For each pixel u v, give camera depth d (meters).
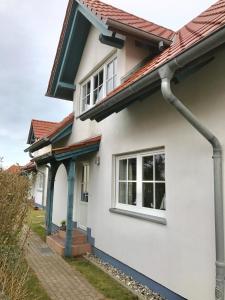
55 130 10.22
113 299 4.99
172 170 4.94
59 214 11.05
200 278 4.21
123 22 6.18
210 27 3.98
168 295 4.84
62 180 11.02
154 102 5.57
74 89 10.52
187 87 4.72
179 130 4.85
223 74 4.06
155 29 6.89
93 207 8.01
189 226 4.49
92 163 8.30
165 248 4.97
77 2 8.17
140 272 5.62
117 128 6.97
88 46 9.27
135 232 5.89
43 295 5.12
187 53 3.47
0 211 5.80
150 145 5.62
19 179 7.36
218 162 3.94
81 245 7.84
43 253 7.96
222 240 3.82
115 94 5.10
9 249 5.27
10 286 3.73
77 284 5.67
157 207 5.54
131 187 6.50
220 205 3.87
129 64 6.96
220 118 4.07
